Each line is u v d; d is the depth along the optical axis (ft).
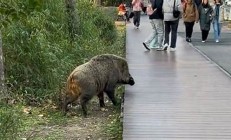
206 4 63.00
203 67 42.88
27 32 35.19
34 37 35.35
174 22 53.26
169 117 26.53
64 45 41.22
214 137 23.03
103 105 32.60
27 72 34.19
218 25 64.44
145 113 27.40
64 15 46.39
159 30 54.60
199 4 63.16
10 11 24.66
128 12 121.29
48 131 27.14
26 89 33.42
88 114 30.99
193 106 28.91
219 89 33.65
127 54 51.70
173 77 38.22
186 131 23.97
